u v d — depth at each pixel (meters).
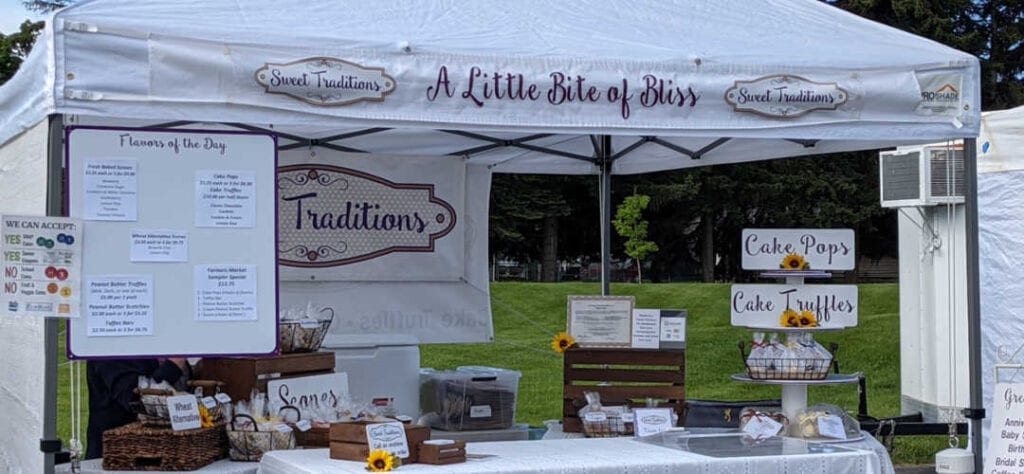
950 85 4.85
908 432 6.62
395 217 7.38
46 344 3.86
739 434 4.66
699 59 4.55
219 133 4.13
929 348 7.47
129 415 4.59
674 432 4.68
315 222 7.18
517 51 4.36
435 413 6.07
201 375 4.70
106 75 3.82
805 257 4.91
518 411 10.52
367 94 4.16
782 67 4.65
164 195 4.05
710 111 4.56
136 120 5.81
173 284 4.05
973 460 4.97
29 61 4.41
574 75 4.40
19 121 4.61
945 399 7.26
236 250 4.13
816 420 4.84
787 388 5.05
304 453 4.06
